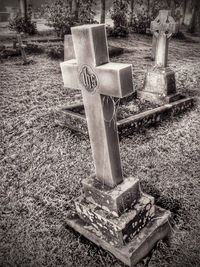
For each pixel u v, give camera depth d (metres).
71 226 2.71
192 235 2.56
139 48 12.18
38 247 2.56
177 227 2.66
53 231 2.72
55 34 15.18
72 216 2.75
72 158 3.91
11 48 10.90
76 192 3.25
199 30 20.44
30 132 4.64
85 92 2.13
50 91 6.47
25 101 5.89
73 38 1.99
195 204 2.93
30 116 5.18
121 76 1.83
